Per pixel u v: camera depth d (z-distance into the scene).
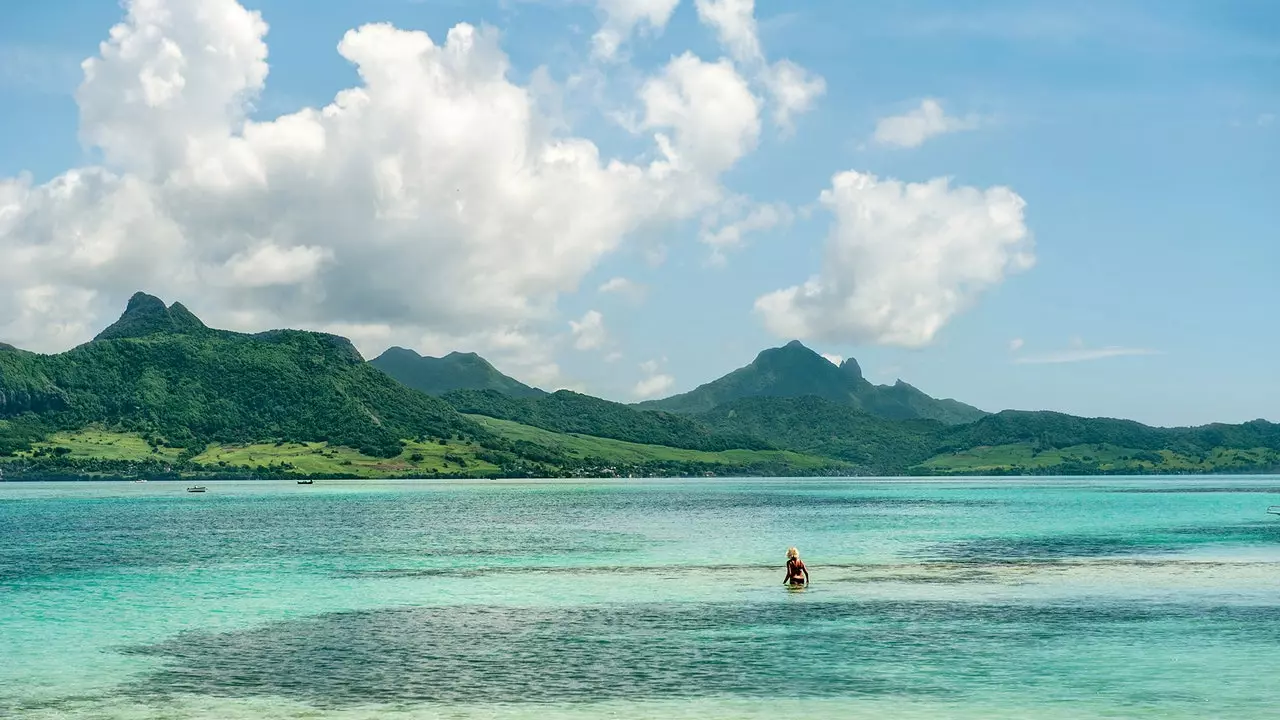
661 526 129.12
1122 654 42.59
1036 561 80.88
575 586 66.25
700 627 49.94
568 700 35.28
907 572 73.31
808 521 140.00
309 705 34.69
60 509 179.75
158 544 101.50
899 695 35.88
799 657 42.38
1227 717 32.97
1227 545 95.31
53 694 36.56
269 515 158.75
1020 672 39.38
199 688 37.28
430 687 37.25
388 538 109.25
